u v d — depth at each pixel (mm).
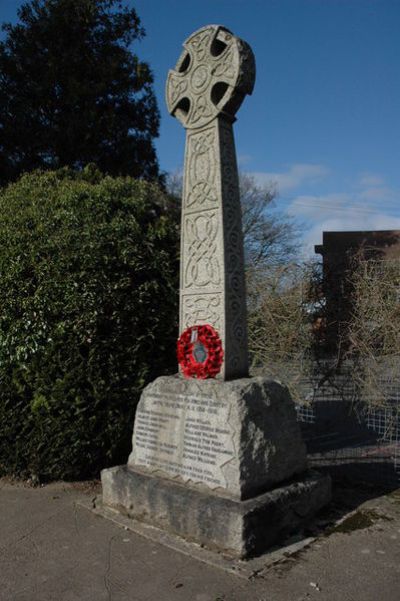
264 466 3898
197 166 4512
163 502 3947
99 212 5426
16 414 5129
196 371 4285
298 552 3604
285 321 6668
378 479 5402
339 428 7965
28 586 3213
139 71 15773
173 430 4203
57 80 14914
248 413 3852
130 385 5234
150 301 5398
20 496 4836
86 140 14742
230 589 3133
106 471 4445
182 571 3352
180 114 4758
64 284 4969
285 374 6699
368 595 3061
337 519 4184
